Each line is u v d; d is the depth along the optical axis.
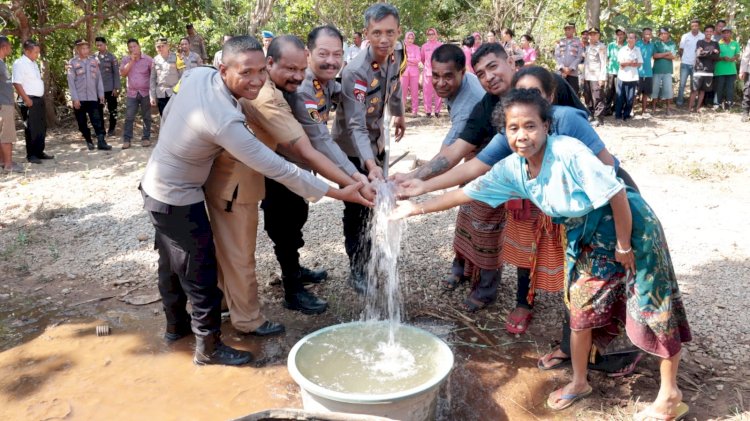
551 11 16.86
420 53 13.90
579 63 12.46
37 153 9.60
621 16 14.19
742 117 12.32
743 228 5.67
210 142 3.25
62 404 3.32
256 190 3.71
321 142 3.97
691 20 15.27
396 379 2.99
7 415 3.23
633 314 2.87
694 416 3.08
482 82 3.66
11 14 11.31
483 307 4.32
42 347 3.94
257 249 5.48
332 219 6.21
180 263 3.48
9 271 5.19
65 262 5.36
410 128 12.02
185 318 3.99
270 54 3.64
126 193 7.55
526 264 3.76
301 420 2.47
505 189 3.06
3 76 8.58
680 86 14.21
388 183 3.74
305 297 4.37
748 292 4.34
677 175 7.73
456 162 3.88
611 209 2.81
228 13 14.85
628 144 9.98
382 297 4.54
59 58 13.60
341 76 4.30
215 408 3.28
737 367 3.47
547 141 2.79
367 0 16.80
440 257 5.21
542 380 3.49
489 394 3.37
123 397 3.38
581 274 3.00
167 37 13.95
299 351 3.12
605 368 3.45
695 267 4.82
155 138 11.92
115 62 11.84
